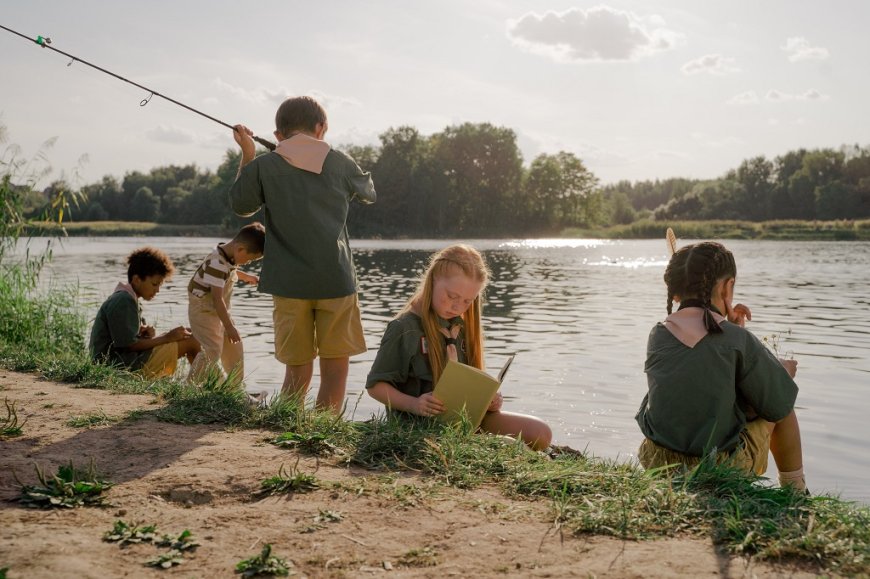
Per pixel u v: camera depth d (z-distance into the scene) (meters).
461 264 3.43
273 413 3.40
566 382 6.12
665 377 3.00
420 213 88.56
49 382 4.39
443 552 1.95
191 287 5.50
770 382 2.90
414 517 2.20
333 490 2.43
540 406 5.34
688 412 2.93
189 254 29.89
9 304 6.52
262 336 8.38
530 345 7.99
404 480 2.56
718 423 2.89
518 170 93.19
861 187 98.56
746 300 12.59
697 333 2.97
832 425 4.95
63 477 2.42
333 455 2.86
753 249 38.09
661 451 2.99
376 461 2.78
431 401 3.30
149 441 2.94
